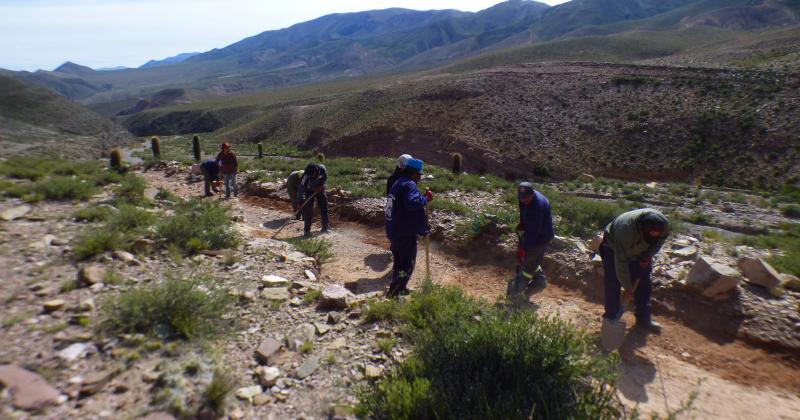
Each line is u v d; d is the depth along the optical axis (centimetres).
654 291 573
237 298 477
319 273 678
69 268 500
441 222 934
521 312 413
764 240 1008
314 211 1152
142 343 359
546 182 4272
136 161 2698
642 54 13912
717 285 522
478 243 816
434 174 1877
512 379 334
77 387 300
